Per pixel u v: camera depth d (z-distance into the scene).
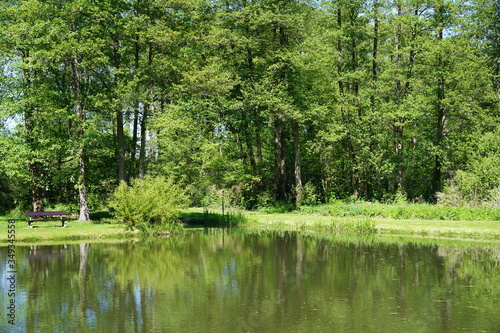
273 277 12.60
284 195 34.56
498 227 20.53
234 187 34.81
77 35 24.12
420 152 32.81
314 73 33.19
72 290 11.25
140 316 9.18
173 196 23.02
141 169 26.44
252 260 15.15
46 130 25.31
